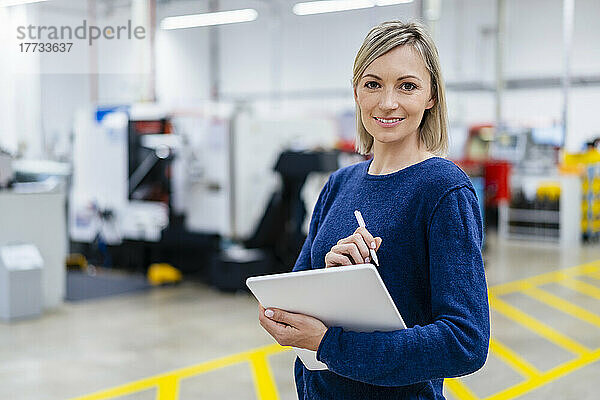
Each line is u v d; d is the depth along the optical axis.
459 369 1.16
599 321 5.71
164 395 3.87
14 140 11.61
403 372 1.17
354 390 1.34
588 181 10.59
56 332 5.25
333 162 6.58
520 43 13.67
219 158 6.95
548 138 11.44
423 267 1.28
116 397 3.83
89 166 7.84
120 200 7.64
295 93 15.20
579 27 13.02
